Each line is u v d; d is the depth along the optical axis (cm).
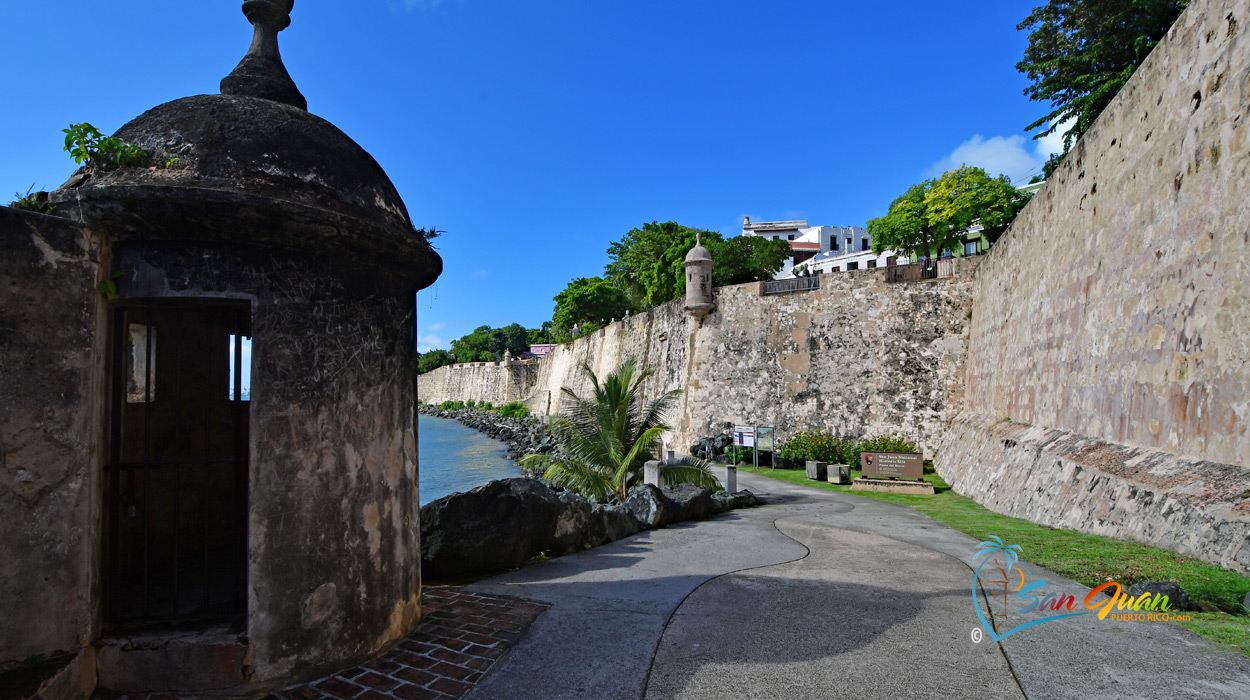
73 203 335
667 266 3816
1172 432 744
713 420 2517
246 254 356
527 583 581
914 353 2150
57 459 322
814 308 2359
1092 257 1020
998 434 1395
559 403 4900
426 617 470
